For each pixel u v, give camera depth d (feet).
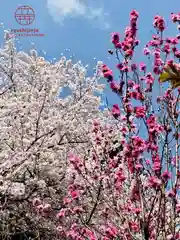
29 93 28.84
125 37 15.07
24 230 27.04
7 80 32.27
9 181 23.72
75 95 31.14
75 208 16.62
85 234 15.97
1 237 25.63
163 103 14.75
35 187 26.23
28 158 25.59
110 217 17.10
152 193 15.87
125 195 16.22
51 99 28.40
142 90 14.82
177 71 8.82
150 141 14.35
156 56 15.39
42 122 26.84
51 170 27.35
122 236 14.88
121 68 14.84
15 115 27.12
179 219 14.69
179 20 15.90
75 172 18.42
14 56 32.53
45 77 28.96
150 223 14.47
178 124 14.24
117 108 15.03
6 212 25.77
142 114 14.46
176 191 13.53
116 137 22.38
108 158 18.57
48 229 26.91
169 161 14.03
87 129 27.68
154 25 15.94
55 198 27.43
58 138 27.43
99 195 20.06
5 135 25.85
